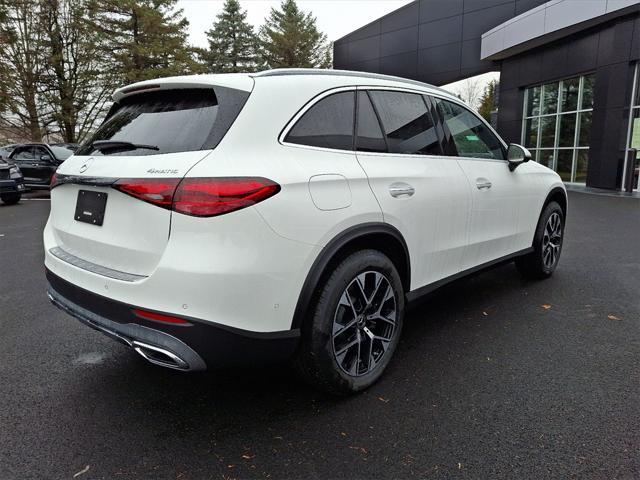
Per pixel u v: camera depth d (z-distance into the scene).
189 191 2.11
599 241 6.93
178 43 29.34
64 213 2.82
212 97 2.48
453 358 3.21
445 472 2.12
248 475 2.13
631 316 3.90
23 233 8.40
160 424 2.53
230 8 50.12
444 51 23.91
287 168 2.34
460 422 2.48
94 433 2.45
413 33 24.91
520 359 3.18
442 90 3.67
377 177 2.77
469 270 3.71
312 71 2.78
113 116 2.94
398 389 2.82
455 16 23.28
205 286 2.09
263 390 2.86
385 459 2.22
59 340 3.62
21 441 2.38
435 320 3.90
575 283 4.82
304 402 2.72
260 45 46.91
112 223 2.41
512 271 5.34
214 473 2.15
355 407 2.65
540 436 2.36
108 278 2.34
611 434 2.36
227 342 2.18
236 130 2.29
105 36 27.19
